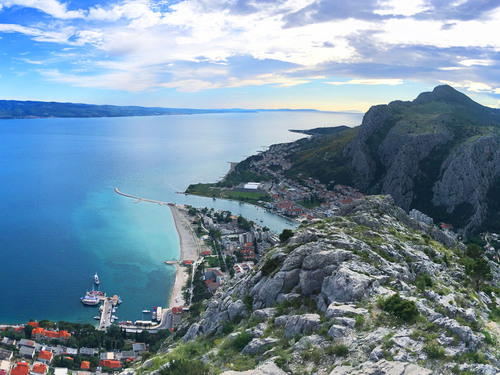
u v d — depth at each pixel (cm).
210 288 14788
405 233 7531
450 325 3194
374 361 2891
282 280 4834
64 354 10869
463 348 2980
